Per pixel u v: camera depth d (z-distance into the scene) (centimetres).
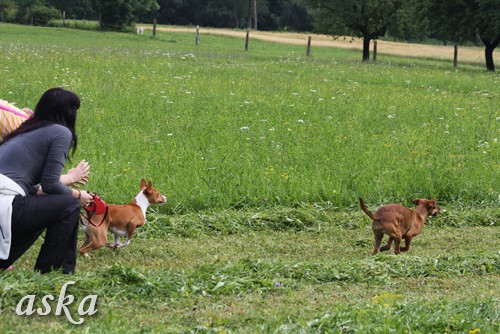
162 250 1079
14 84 2455
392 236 1094
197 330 740
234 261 1027
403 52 7600
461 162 1658
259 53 5859
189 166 1501
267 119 2094
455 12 5356
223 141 1772
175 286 873
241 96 2555
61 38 6078
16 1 8394
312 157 1639
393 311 785
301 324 751
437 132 2039
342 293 889
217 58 4412
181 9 12406
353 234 1227
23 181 862
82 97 2294
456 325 757
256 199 1335
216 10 12431
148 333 723
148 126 1930
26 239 884
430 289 928
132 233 1059
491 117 2361
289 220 1244
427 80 3553
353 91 2912
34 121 888
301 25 13112
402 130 2069
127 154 1579
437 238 1219
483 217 1337
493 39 5359
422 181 1488
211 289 877
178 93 2520
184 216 1241
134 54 4169
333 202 1380
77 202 895
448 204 1438
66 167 1444
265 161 1583
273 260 996
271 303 847
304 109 2325
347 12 5672
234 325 770
